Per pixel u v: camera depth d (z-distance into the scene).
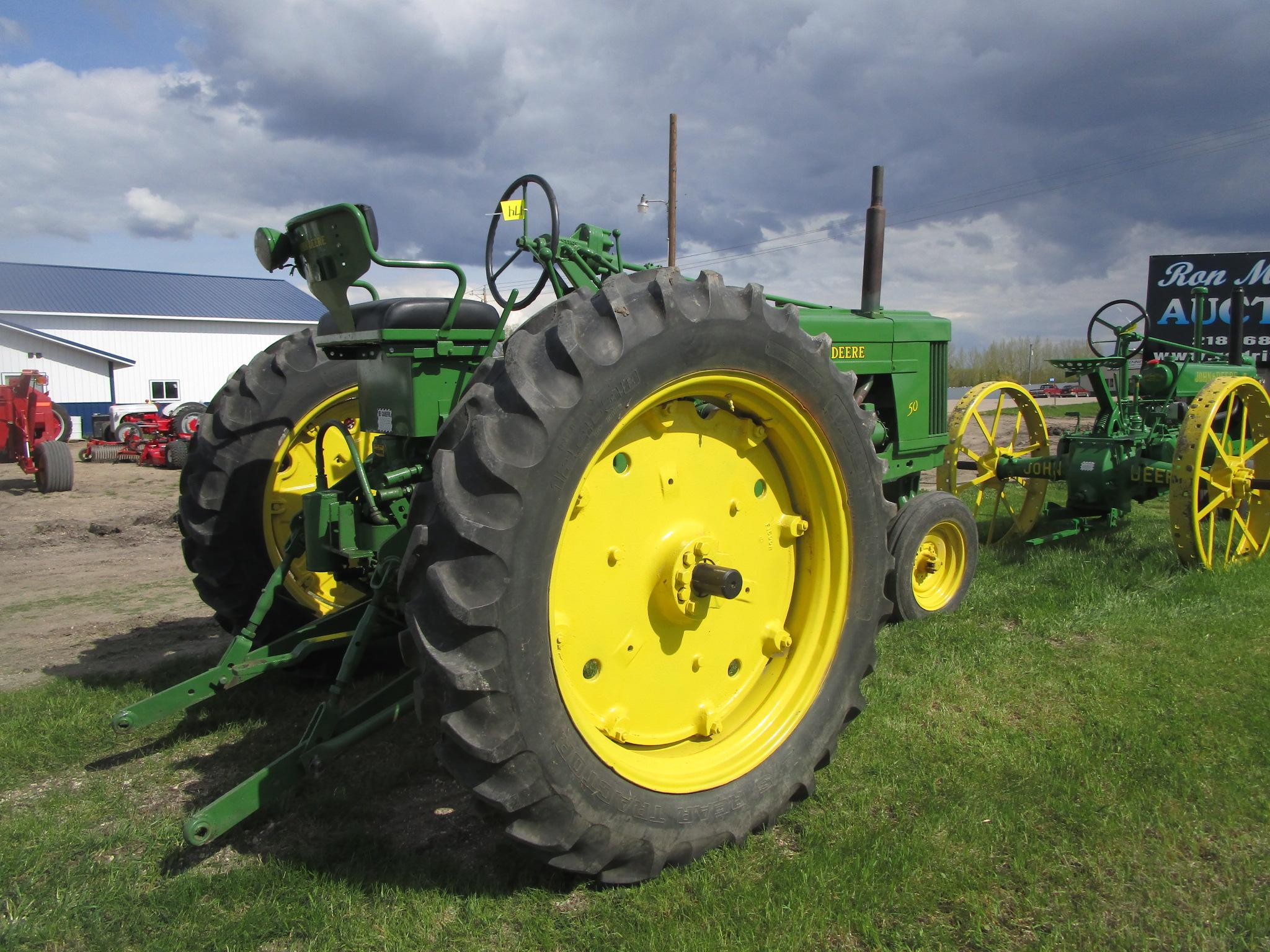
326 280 3.12
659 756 2.64
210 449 3.93
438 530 2.10
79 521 9.80
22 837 2.81
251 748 3.46
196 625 5.47
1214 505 5.71
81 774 3.29
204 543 3.94
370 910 2.40
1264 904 2.36
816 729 2.86
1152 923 2.29
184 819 2.93
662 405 2.54
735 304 2.55
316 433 3.88
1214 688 3.77
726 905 2.34
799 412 2.76
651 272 2.59
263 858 2.68
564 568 2.40
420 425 3.05
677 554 2.61
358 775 3.20
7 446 13.23
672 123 19.83
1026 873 2.48
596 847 2.31
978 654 4.21
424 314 3.18
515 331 2.34
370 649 4.35
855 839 2.64
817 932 2.25
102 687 4.14
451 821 2.87
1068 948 2.21
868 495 2.95
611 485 2.48
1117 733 3.34
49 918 2.39
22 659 4.78
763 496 2.90
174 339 30.69
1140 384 7.45
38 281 31.08
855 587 2.95
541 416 2.12
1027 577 5.68
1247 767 3.06
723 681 2.86
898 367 5.33
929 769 3.10
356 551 3.04
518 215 3.39
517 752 2.12
